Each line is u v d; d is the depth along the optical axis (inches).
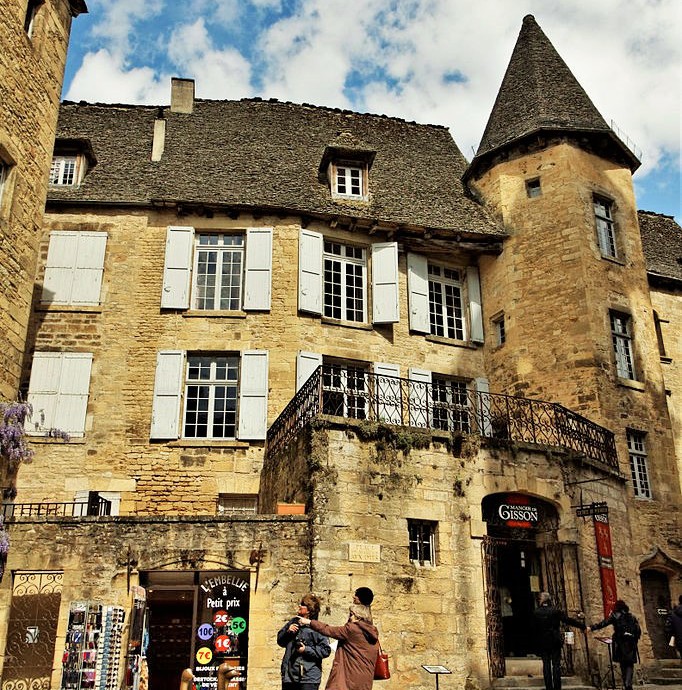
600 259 678.5
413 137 869.8
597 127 721.0
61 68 565.6
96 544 418.6
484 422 568.4
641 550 622.5
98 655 385.4
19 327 488.4
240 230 653.3
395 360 657.0
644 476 652.1
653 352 689.0
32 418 580.7
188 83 810.8
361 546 426.9
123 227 642.8
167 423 589.0
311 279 643.5
